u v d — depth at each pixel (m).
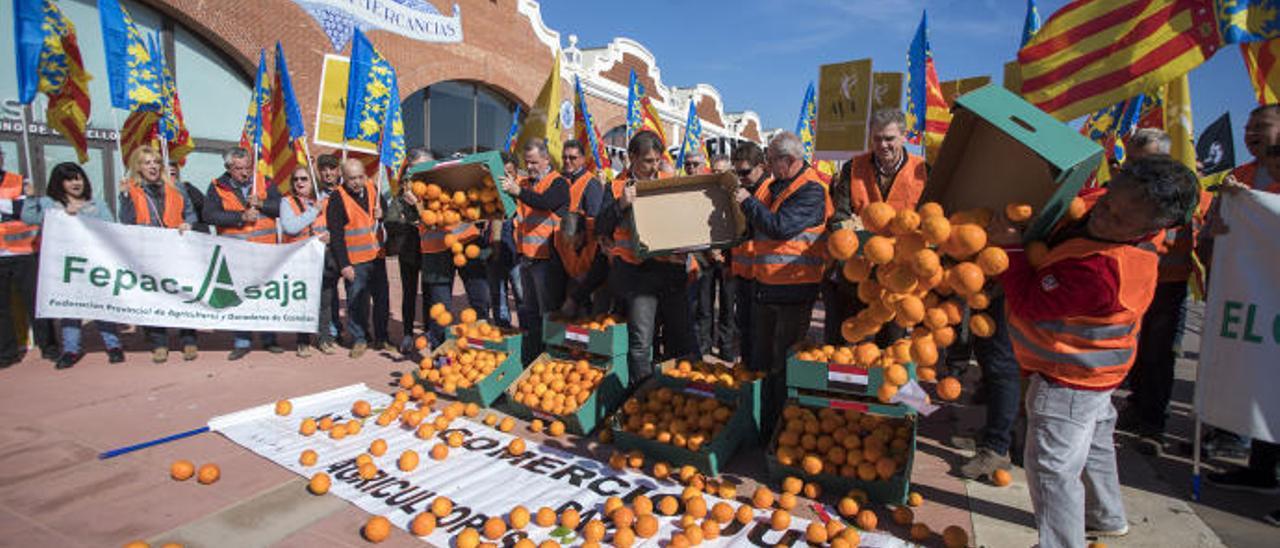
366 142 7.63
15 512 3.23
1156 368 4.19
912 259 2.49
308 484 3.58
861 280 2.77
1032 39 4.92
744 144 5.50
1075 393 2.55
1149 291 2.45
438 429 4.39
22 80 6.02
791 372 3.80
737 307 5.84
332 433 4.21
